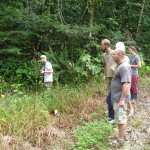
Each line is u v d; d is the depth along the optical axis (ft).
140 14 38.91
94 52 31.27
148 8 41.93
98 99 21.49
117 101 12.67
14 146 12.55
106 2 35.27
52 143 13.66
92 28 27.78
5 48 31.76
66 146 13.30
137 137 13.98
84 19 33.76
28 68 28.68
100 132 14.24
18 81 26.84
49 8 34.09
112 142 13.46
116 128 15.40
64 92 20.93
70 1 34.94
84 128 14.93
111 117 16.35
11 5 32.37
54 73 26.50
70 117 17.07
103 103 20.44
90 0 29.22
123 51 12.41
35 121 14.42
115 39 32.94
